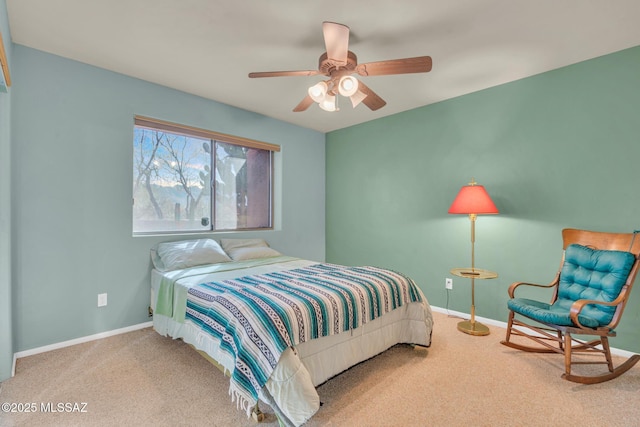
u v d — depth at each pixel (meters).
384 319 2.33
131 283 2.95
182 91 3.29
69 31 2.21
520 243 3.00
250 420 1.68
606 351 2.16
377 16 2.04
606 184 2.54
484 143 3.22
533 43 2.37
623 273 2.17
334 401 1.85
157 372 2.16
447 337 2.82
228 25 2.14
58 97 2.55
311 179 4.73
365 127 4.37
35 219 2.45
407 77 2.94
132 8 1.96
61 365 2.25
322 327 1.82
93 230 2.73
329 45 1.81
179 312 2.37
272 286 2.16
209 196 3.69
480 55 2.54
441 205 3.57
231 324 1.76
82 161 2.68
